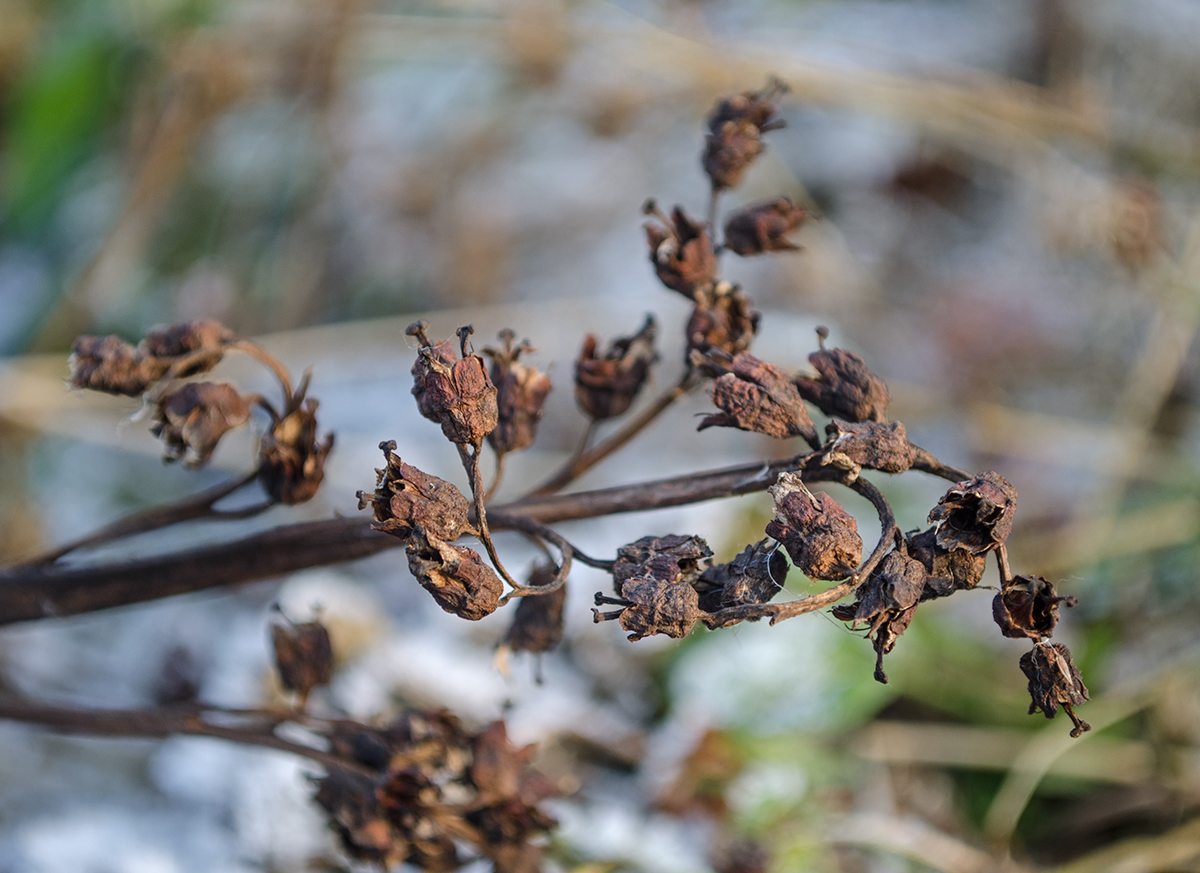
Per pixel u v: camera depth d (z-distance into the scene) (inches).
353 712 17.2
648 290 29.8
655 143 32.7
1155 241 25.6
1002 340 26.3
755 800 16.2
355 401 26.2
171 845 15.9
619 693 18.7
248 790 15.9
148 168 26.9
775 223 12.3
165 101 28.0
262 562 12.2
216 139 30.1
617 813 15.7
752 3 36.1
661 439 25.3
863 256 31.3
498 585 11.0
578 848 15.2
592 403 12.4
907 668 18.4
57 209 28.1
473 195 31.1
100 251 26.2
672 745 16.9
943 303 27.3
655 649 18.8
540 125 33.1
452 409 11.0
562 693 18.3
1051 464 24.5
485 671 18.3
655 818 16.2
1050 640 10.9
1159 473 22.4
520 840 12.6
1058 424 24.2
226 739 12.6
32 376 23.1
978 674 18.9
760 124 12.6
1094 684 19.3
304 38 28.6
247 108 29.9
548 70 29.6
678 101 31.0
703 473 11.7
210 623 20.6
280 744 12.6
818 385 11.5
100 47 28.3
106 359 12.0
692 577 11.1
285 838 15.5
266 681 17.5
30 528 22.4
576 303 27.6
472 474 11.0
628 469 24.6
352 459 24.1
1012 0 35.1
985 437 24.4
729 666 17.9
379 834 12.5
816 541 10.8
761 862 15.0
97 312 26.6
